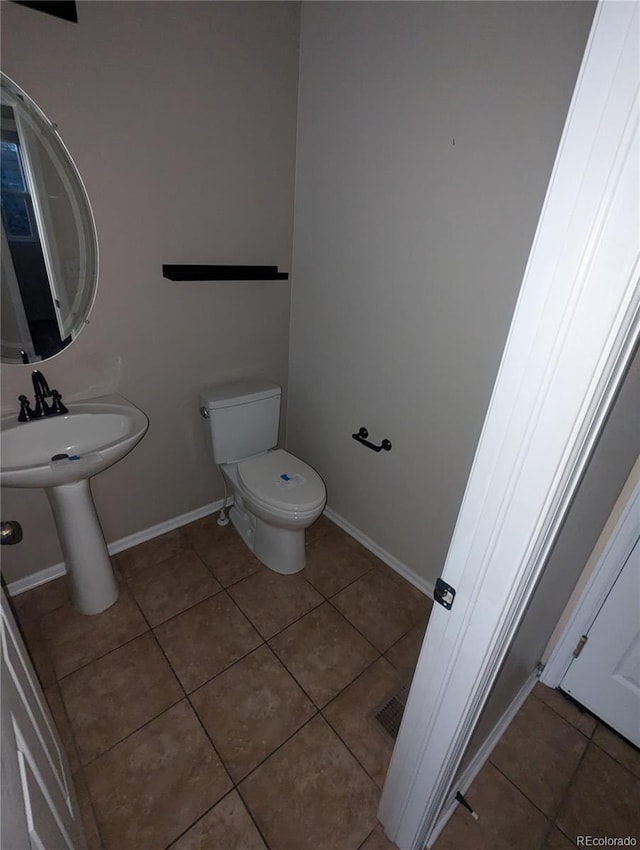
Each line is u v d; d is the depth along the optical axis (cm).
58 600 168
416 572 188
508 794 120
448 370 148
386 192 148
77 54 120
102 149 133
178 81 139
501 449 56
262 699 139
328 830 110
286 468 189
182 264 164
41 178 128
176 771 120
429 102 127
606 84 37
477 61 114
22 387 143
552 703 145
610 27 36
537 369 50
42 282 138
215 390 190
